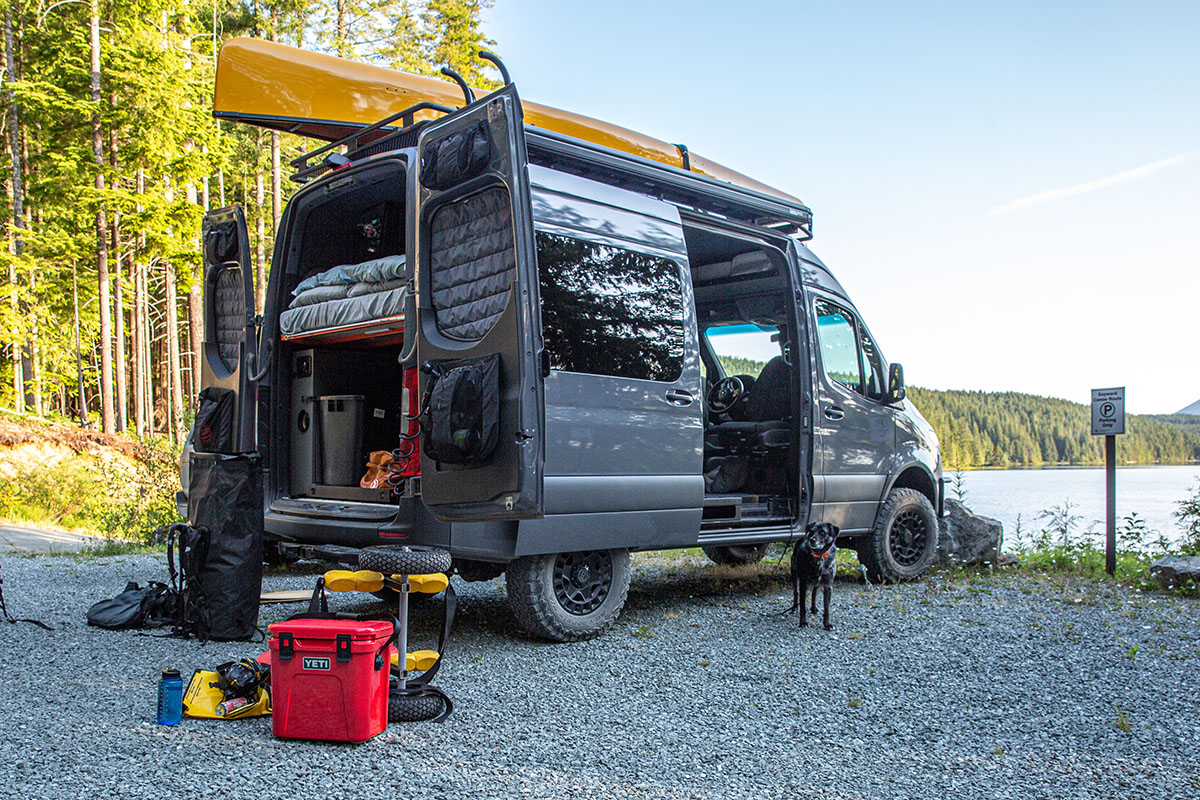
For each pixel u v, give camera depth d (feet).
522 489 13.24
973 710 12.77
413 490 15.66
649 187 19.71
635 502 17.34
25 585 22.44
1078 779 10.12
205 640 16.33
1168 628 18.54
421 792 9.36
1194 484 28.96
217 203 106.32
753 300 24.32
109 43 73.26
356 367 19.42
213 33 87.15
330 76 20.34
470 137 14.07
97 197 70.64
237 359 17.74
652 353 18.04
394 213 19.45
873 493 23.70
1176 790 9.82
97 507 44.68
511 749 10.80
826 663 15.49
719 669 15.02
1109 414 26.16
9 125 86.17
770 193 26.16
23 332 78.59
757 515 21.65
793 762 10.56
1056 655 16.14
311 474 18.75
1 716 11.62
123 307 98.73
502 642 17.06
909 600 21.89
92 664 14.57
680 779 9.93
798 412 21.98
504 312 13.69
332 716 10.85
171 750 10.48
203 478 16.96
